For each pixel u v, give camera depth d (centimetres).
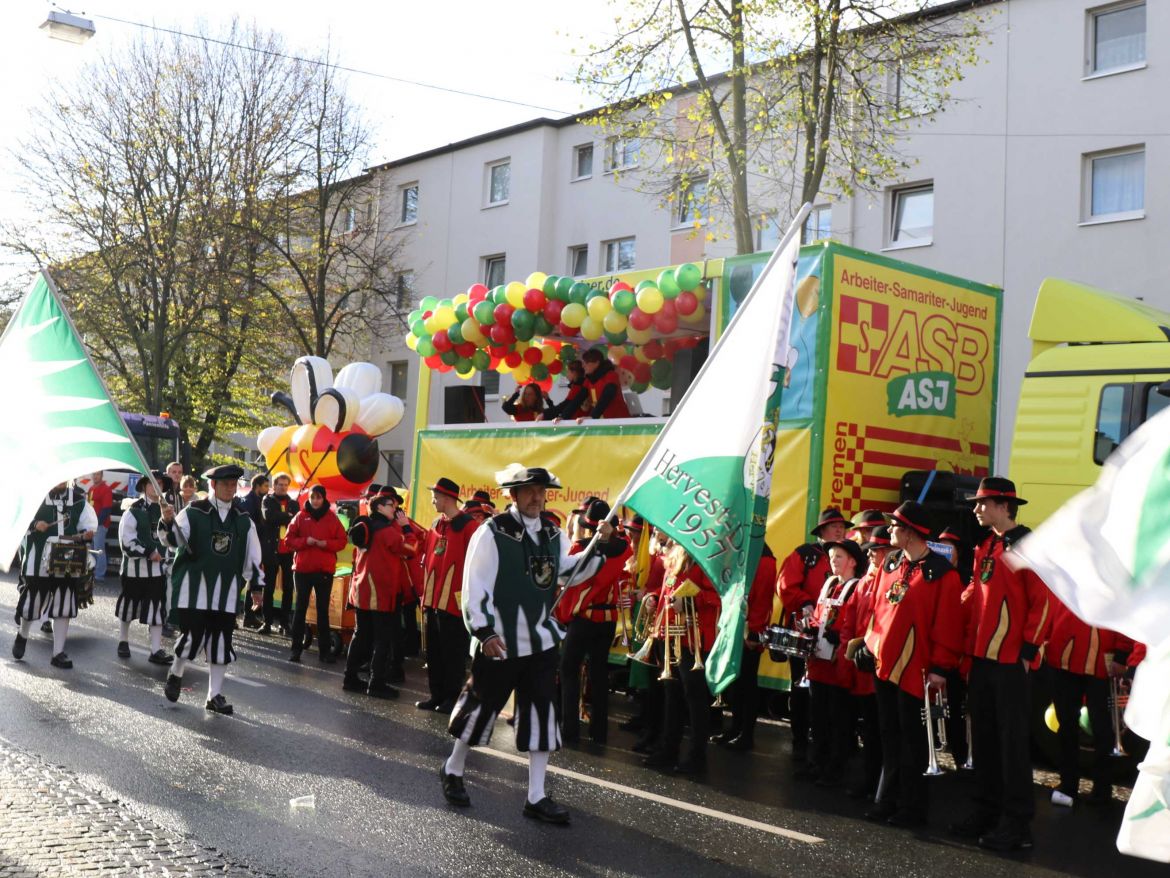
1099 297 926
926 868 616
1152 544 293
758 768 873
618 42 1842
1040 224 2148
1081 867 628
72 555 1138
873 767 779
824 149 1756
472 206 3331
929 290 1072
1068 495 886
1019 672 665
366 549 1116
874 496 1010
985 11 2216
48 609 1145
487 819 675
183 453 2858
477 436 1348
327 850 598
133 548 1205
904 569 713
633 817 699
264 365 3353
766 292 652
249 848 595
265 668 1247
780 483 998
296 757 814
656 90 1862
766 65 1805
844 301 997
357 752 842
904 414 1040
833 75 1747
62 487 1156
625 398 1410
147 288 3241
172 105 3136
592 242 3027
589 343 1397
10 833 597
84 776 725
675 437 674
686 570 844
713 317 1109
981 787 684
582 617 938
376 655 1109
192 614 958
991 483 676
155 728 884
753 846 646
